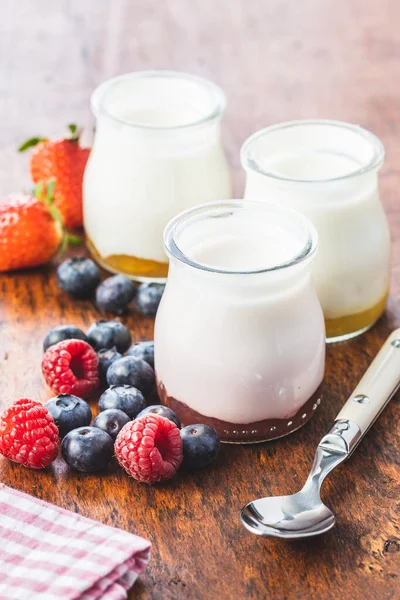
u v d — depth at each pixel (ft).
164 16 3.25
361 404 1.86
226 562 1.69
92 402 1.96
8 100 2.80
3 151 2.59
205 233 1.93
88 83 2.87
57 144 2.35
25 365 2.04
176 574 1.68
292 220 1.90
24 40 3.10
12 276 2.28
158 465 1.77
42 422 1.82
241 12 3.29
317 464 1.79
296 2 3.37
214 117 2.16
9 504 1.73
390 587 1.65
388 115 2.72
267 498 1.74
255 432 1.86
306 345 1.85
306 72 2.93
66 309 2.18
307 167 2.17
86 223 2.27
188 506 1.77
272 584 1.66
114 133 2.17
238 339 1.82
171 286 1.86
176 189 2.16
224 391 1.83
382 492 1.79
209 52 3.03
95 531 1.69
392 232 2.31
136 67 2.95
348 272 2.03
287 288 1.82
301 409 1.88
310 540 1.72
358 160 2.14
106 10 3.30
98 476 1.82
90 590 1.62
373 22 3.20
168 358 1.86
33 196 2.28
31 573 1.64
